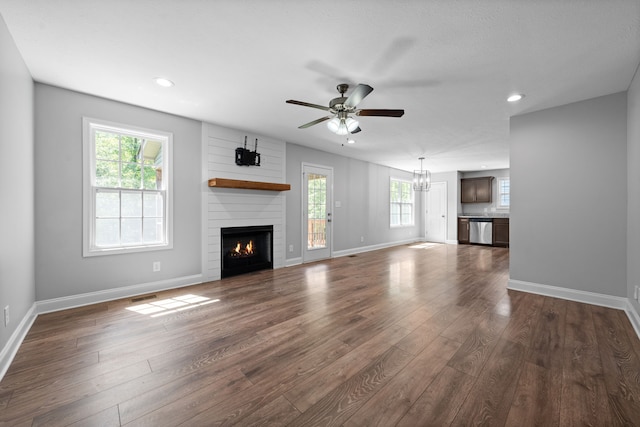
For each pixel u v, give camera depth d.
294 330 2.52
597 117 3.14
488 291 3.68
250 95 3.15
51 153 2.93
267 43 2.18
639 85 2.49
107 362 2.00
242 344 2.26
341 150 5.96
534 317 2.80
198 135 4.06
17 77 2.25
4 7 1.78
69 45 2.21
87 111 3.13
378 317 2.81
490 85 2.85
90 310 3.00
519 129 3.67
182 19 1.90
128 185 3.53
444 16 1.85
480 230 8.36
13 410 1.52
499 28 1.97
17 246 2.28
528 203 3.62
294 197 5.48
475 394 1.65
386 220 7.98
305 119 3.98
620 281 3.03
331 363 1.99
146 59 2.42
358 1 1.72
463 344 2.25
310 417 1.48
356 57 2.36
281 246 5.21
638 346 2.21
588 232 3.22
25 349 2.18
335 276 4.54
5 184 2.02
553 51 2.25
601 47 2.19
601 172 3.13
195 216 4.05
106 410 1.53
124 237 3.49
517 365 1.95
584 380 1.78
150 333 2.46
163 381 1.78
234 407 1.55
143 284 3.58
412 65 2.48
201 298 3.42
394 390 1.69
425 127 4.26
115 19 1.91
